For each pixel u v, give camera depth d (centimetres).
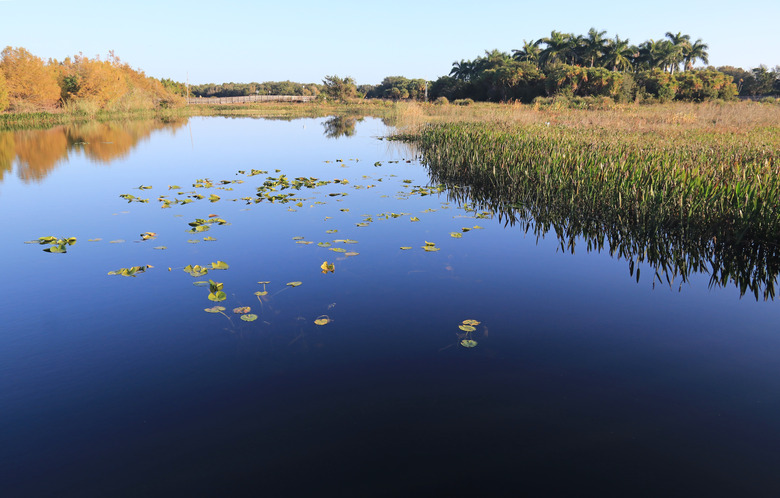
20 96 2720
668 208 605
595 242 593
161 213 709
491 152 1000
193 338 341
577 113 2103
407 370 303
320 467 220
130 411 261
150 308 389
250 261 505
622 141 1068
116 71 3566
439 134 1425
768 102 3212
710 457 226
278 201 791
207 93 8706
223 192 870
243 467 220
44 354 318
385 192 882
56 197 823
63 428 246
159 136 1984
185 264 493
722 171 682
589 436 241
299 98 5891
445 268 491
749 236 543
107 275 461
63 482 210
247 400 271
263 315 379
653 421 253
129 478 213
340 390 281
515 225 664
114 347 328
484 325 367
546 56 5034
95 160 1281
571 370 304
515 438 240
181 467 220
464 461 224
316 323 364
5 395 273
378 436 242
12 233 606
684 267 509
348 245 562
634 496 202
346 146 1653
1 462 221
